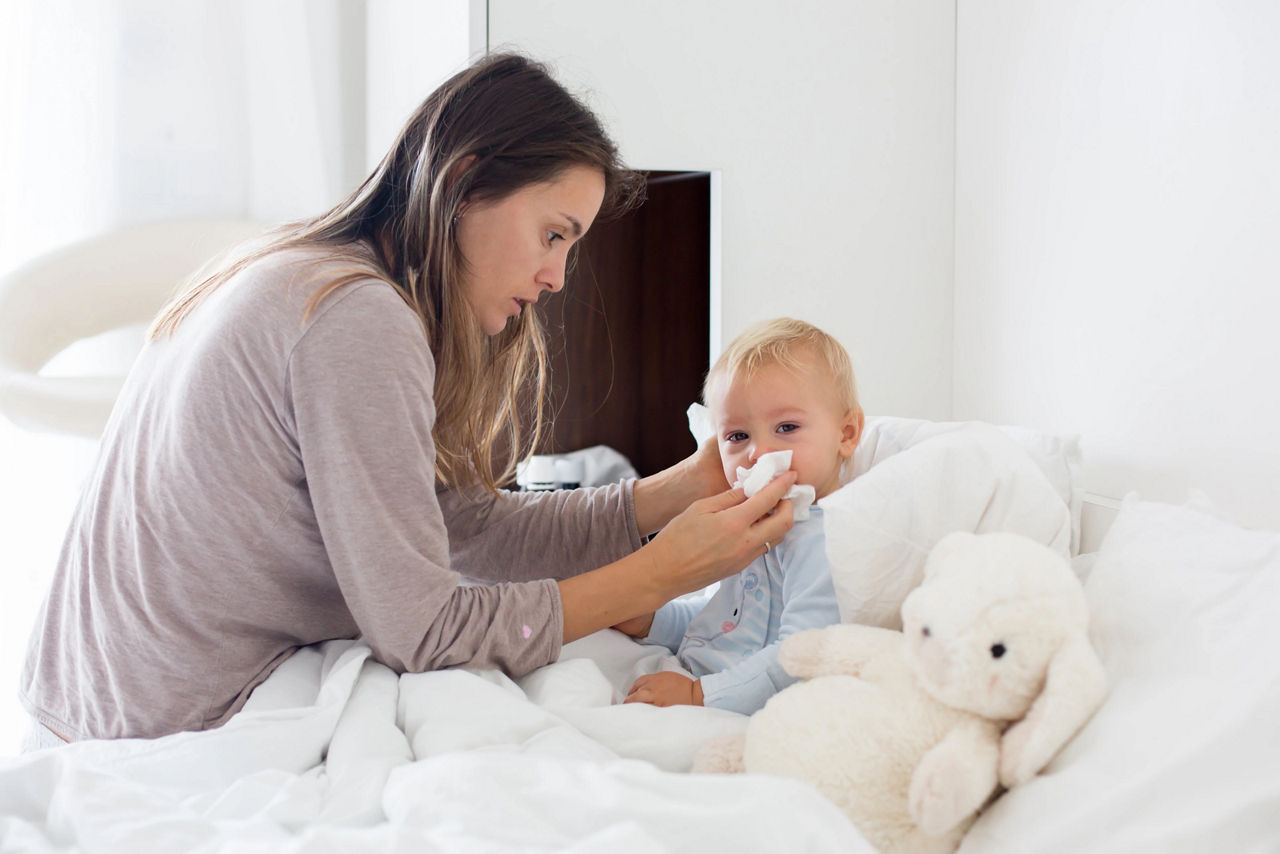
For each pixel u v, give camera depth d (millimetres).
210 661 875
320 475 835
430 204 921
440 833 588
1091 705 642
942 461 893
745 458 1092
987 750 643
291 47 2541
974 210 1727
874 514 858
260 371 834
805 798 580
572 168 945
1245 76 1052
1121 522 865
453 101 937
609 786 611
